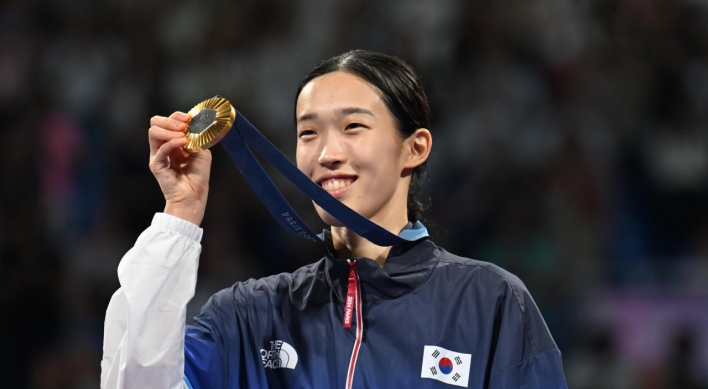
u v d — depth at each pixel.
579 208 22.22
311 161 7.45
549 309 20.86
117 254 22.55
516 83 24.62
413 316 7.30
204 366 7.29
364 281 7.44
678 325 20.66
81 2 27.88
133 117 25.28
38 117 24.84
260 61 25.50
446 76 24.80
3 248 21.70
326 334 7.46
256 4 26.31
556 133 23.89
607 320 20.61
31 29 27.53
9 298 21.17
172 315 6.81
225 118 6.68
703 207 23.80
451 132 23.95
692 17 26.73
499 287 7.29
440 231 21.86
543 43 25.52
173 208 7.15
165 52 26.41
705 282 21.47
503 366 7.01
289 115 24.70
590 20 26.27
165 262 6.91
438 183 23.12
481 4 25.59
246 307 7.77
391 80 7.62
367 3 25.86
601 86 25.02
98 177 24.55
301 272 7.96
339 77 7.52
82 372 20.30
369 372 7.16
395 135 7.57
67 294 21.61
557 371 7.06
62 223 23.45
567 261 21.50
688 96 25.53
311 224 15.03
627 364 20.16
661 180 24.11
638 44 26.00
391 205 7.68
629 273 21.98
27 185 23.05
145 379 6.64
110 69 26.59
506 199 22.41
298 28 26.16
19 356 20.81
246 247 21.92
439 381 7.06
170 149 6.97
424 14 25.39
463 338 7.17
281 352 7.50
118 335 6.79
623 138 24.45
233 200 22.22
